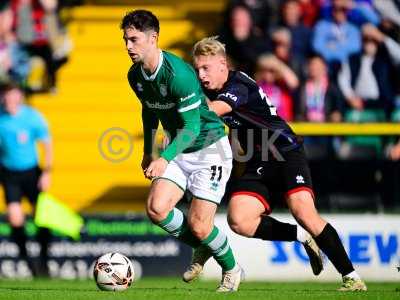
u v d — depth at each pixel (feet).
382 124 145.38
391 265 139.44
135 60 85.97
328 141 150.41
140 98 90.79
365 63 163.53
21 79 174.81
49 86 176.86
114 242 141.18
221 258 93.76
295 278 138.21
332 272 137.28
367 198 148.56
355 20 168.35
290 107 156.25
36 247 143.13
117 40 187.52
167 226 93.91
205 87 93.35
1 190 170.71
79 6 189.57
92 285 114.32
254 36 160.15
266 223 95.30
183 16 188.65
